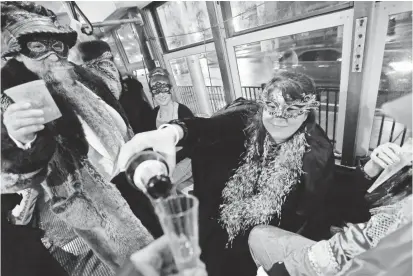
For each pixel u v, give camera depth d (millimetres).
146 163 518
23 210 651
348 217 834
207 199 1026
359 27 900
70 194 715
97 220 769
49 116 606
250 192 946
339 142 1142
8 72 574
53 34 656
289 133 835
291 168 869
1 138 569
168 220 372
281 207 914
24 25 594
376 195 625
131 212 823
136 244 829
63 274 729
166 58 1544
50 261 709
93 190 752
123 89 1045
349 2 919
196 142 798
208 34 1385
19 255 656
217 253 981
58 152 670
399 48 864
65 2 740
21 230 660
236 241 966
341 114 1094
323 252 534
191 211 373
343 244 506
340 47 1001
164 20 1428
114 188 791
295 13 1065
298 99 785
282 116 798
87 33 806
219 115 917
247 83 1376
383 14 851
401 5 806
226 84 1453
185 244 386
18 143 587
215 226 1006
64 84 688
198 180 1036
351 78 1002
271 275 612
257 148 902
